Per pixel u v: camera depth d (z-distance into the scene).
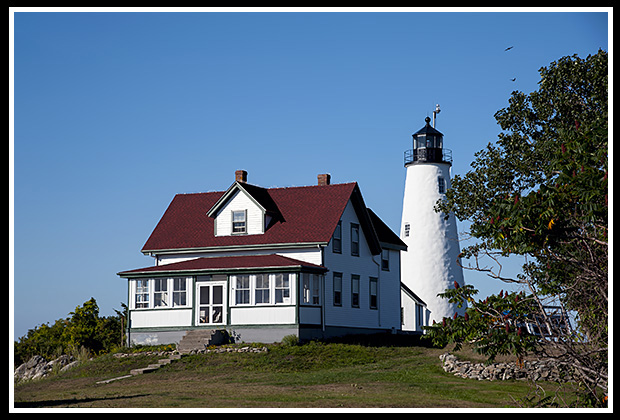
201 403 21.44
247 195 43.25
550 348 17.06
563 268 15.66
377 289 46.44
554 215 14.45
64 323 47.62
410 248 54.75
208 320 39.78
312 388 25.75
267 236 42.44
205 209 46.34
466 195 38.75
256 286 38.62
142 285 40.69
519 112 38.09
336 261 42.34
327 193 44.25
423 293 53.50
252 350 35.69
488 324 15.34
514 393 24.41
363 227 45.47
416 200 55.00
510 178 37.78
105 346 45.97
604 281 14.65
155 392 25.22
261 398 22.61
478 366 28.67
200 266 40.03
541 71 37.06
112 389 27.59
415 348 37.09
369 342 40.09
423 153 55.25
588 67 35.59
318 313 39.78
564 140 16.00
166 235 45.16
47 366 38.19
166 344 39.41
